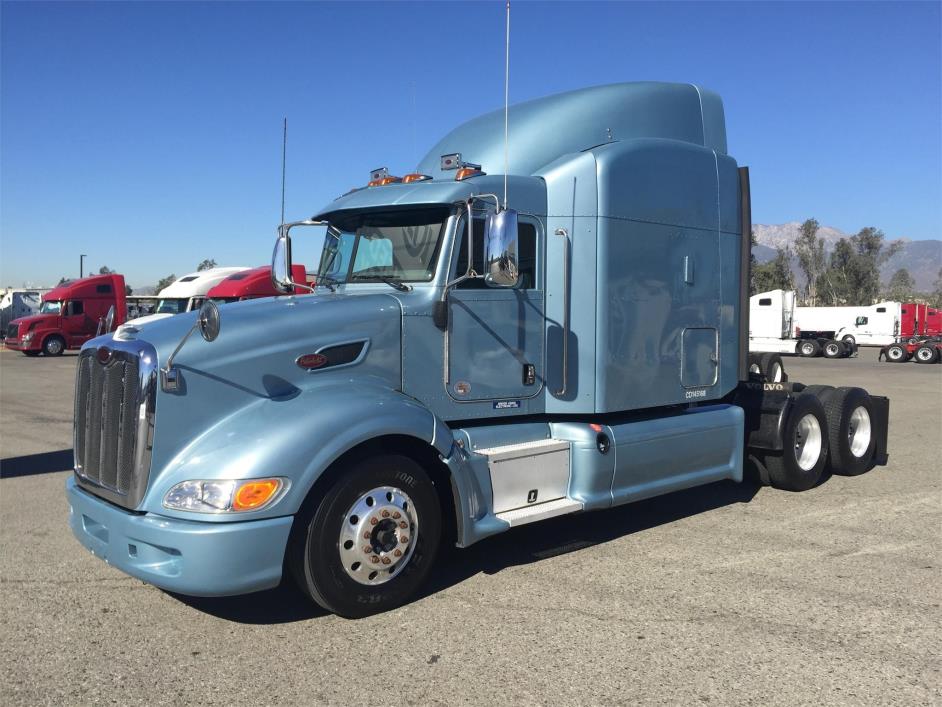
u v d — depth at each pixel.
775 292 38.03
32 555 5.75
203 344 4.30
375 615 4.53
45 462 9.50
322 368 4.63
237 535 3.97
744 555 5.63
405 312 4.95
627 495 5.84
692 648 4.04
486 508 5.05
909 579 5.09
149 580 4.09
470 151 6.12
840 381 22.33
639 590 4.90
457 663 3.89
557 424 5.74
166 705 3.51
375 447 4.61
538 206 5.62
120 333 4.52
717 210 6.73
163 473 4.15
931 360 33.38
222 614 4.58
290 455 4.11
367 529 4.40
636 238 5.98
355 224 5.58
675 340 6.34
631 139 6.17
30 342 30.70
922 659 3.89
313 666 3.88
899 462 9.31
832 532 6.24
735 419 6.86
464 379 5.21
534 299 5.57
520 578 5.14
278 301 4.95
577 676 3.74
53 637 4.27
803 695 3.53
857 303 80.19
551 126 6.09
